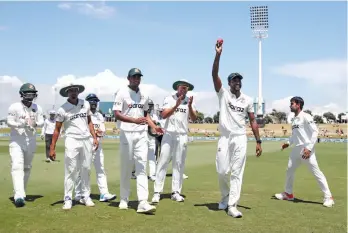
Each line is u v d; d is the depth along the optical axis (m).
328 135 60.53
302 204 6.97
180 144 7.31
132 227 5.32
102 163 7.36
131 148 6.43
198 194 7.93
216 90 6.40
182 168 7.42
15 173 6.85
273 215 6.09
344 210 6.48
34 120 7.21
